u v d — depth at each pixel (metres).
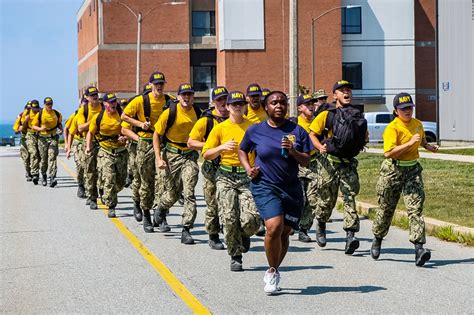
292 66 25.91
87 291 10.32
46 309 9.40
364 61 68.44
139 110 15.23
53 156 25.55
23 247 13.82
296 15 25.91
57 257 12.82
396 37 68.50
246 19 66.69
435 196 18.84
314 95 14.51
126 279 11.03
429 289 10.16
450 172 25.31
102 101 19.06
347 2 67.94
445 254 12.62
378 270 11.44
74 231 15.64
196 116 13.89
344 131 12.50
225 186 11.35
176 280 10.90
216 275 11.20
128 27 70.25
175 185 14.34
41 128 25.39
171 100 14.48
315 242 14.09
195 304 9.51
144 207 15.41
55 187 25.52
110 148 17.30
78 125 19.30
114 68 70.19
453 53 46.91
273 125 9.88
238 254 11.45
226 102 11.74
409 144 11.33
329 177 12.88
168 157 14.06
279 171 9.71
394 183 11.70
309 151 9.82
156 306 9.46
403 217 15.65
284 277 10.99
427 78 69.88
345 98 12.90
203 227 16.09
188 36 70.50
